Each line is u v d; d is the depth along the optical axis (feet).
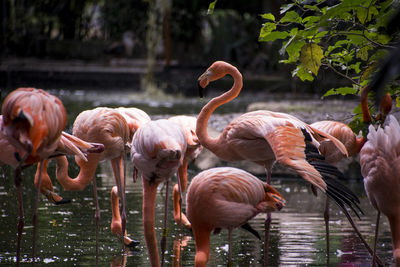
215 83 110.73
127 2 132.67
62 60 122.93
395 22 16.10
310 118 57.11
